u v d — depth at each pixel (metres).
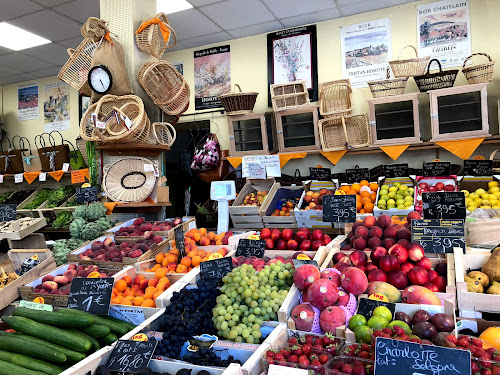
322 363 1.49
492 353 1.42
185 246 2.94
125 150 3.96
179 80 3.97
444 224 2.28
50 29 5.12
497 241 2.51
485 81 4.14
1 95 7.78
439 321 1.67
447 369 1.27
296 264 2.25
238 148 5.23
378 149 4.77
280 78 5.54
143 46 3.92
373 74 5.08
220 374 1.53
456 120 4.20
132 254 2.88
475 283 1.99
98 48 3.71
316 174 4.71
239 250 2.77
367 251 2.33
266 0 4.59
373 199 4.16
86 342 1.78
